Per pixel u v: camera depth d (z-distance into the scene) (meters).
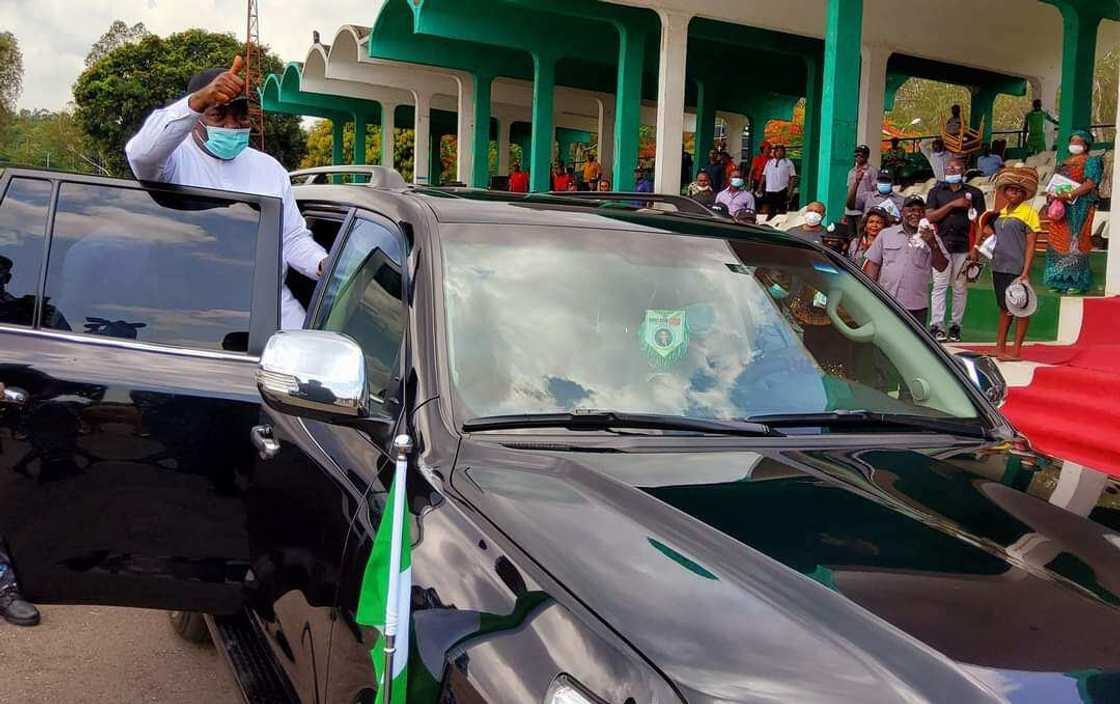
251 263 3.50
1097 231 12.11
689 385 2.71
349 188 3.82
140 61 59.47
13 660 3.99
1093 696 1.55
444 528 2.12
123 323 3.42
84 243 3.50
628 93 17.48
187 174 4.24
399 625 2.00
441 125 35.09
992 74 22.30
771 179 18.08
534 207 3.15
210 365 3.32
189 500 3.18
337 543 2.47
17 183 3.55
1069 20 16.16
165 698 3.70
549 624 1.74
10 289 3.45
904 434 2.77
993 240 8.58
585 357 2.66
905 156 19.88
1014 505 2.25
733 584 1.79
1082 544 2.08
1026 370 7.81
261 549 2.97
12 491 3.31
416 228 2.88
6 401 3.29
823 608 1.73
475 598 1.92
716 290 2.97
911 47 17.86
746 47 19.66
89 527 3.28
